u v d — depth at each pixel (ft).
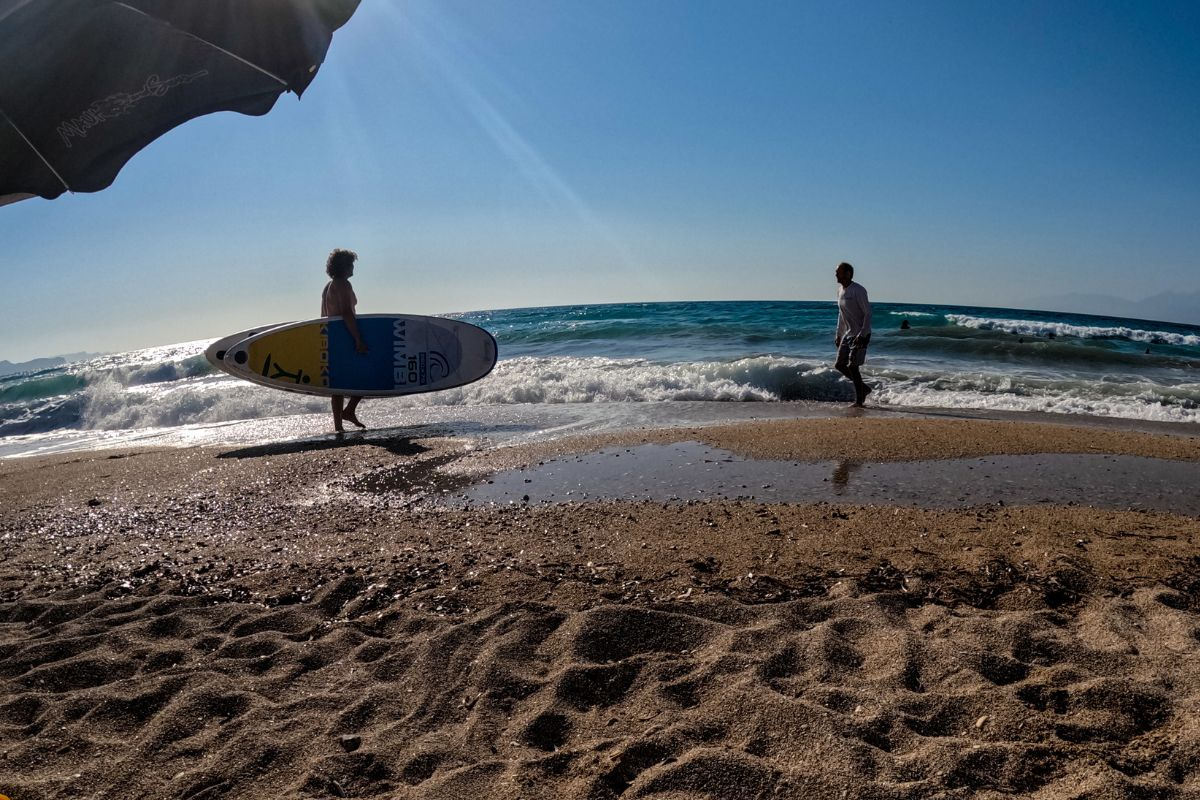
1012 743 7.45
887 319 79.51
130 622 11.71
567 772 7.43
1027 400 35.37
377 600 12.15
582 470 21.95
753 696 8.41
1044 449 22.71
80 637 11.09
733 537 14.60
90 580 13.92
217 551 15.39
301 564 14.08
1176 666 8.80
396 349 33.12
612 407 35.78
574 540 15.01
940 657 9.20
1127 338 68.85
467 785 7.24
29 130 5.15
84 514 19.29
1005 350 53.52
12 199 5.59
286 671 9.84
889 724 7.83
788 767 7.19
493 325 102.83
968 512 16.02
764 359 43.80
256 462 24.67
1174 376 44.93
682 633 10.21
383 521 17.42
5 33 4.89
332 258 31.86
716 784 7.02
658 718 8.25
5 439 40.34
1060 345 52.80
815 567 12.62
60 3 4.92
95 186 5.48
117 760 8.00
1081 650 9.37
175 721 8.62
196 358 63.21
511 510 17.93
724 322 80.28
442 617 11.28
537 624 10.62
